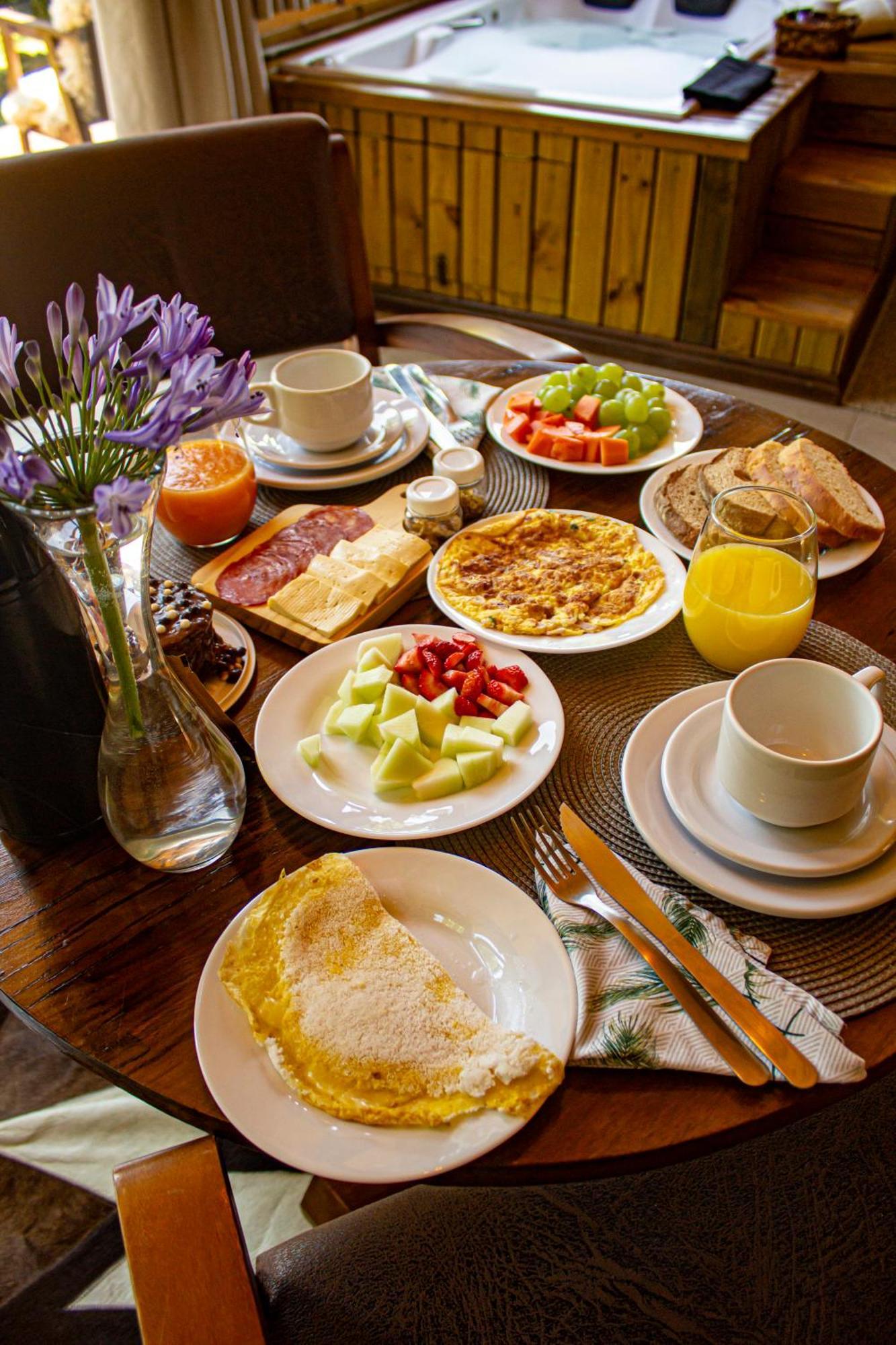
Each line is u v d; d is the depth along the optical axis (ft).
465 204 10.62
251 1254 4.12
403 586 3.57
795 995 2.30
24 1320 3.98
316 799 2.83
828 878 2.55
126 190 5.09
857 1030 2.29
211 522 3.74
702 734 2.89
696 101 9.52
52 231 4.99
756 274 10.43
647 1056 2.20
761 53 11.32
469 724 3.00
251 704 3.22
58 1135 4.60
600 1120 2.15
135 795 2.50
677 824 2.70
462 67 12.52
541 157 9.86
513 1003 2.36
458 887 2.57
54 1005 2.42
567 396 4.38
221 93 9.12
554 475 4.21
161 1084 2.25
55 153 4.97
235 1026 2.30
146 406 2.10
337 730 3.05
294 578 3.62
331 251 5.57
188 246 5.30
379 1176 2.03
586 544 3.72
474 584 3.54
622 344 10.68
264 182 5.32
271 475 4.18
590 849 2.66
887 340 10.75
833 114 11.34
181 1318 2.05
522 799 2.78
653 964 2.38
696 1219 2.65
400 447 4.34
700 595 3.13
